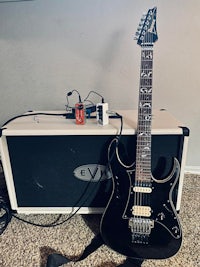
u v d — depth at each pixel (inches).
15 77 52.3
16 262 32.5
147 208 32.5
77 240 36.1
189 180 51.7
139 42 30.3
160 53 47.3
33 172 37.9
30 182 38.6
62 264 31.6
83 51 49.0
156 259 31.3
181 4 43.5
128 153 35.8
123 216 33.3
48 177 38.3
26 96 53.9
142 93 31.3
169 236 32.4
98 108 36.4
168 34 45.8
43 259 32.9
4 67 51.6
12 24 48.0
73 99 53.0
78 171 37.6
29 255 33.6
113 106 52.7
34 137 35.5
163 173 35.8
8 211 41.1
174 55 47.2
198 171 54.9
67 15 46.6
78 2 45.4
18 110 55.4
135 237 32.6
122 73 49.8
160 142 34.6
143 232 32.3
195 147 53.7
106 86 51.3
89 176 37.9
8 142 36.0
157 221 32.4
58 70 51.0
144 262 32.1
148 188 32.1
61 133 34.4
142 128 32.0
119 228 33.6
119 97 51.9
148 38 30.1
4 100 54.7
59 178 38.3
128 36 46.8
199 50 46.3
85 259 32.7
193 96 50.0
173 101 50.9
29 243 35.7
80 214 41.9
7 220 39.6
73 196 39.5
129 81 50.3
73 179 38.3
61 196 39.6
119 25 46.3
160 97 50.8
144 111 31.6
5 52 50.3
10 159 37.2
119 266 31.0
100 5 45.3
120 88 51.1
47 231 38.0
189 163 55.3
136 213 32.7
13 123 38.6
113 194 34.1
